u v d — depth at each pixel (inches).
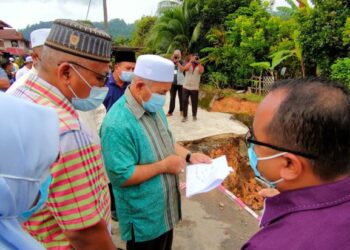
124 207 80.4
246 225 138.0
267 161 34.5
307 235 29.2
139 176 74.8
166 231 84.2
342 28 306.2
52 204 45.2
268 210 34.3
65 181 44.8
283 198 33.2
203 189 71.9
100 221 49.0
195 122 323.3
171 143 87.0
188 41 628.7
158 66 74.9
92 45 51.8
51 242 48.3
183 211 148.2
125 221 81.7
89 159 48.2
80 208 46.4
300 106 31.0
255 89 451.2
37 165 28.8
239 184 221.3
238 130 298.2
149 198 78.5
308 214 30.6
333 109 30.3
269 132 33.3
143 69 75.5
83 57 51.2
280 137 32.3
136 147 76.5
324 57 331.6
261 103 35.0
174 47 631.8
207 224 137.8
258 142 34.5
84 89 54.0
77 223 46.4
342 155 30.9
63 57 50.2
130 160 75.1
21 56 719.1
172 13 644.1
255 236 32.9
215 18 571.2
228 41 504.4
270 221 33.4
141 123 78.2
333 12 313.9
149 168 76.9
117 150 74.1
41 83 49.6
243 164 251.4
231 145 265.6
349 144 30.9
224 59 499.2
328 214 30.0
